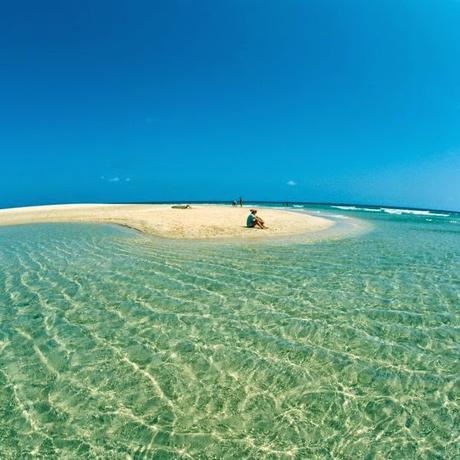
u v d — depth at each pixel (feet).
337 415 19.25
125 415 19.17
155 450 16.88
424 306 34.58
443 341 27.37
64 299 35.78
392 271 47.75
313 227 100.12
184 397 20.66
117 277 43.29
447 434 17.89
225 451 16.85
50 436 17.70
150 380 22.21
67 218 121.60
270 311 32.86
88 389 21.31
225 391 21.20
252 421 18.80
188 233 79.87
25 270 47.06
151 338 27.55
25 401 20.22
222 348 26.03
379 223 135.95
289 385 21.79
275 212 157.89
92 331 28.71
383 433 17.98
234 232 82.07
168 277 43.27
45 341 27.04
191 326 29.63
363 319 31.30
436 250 65.82
